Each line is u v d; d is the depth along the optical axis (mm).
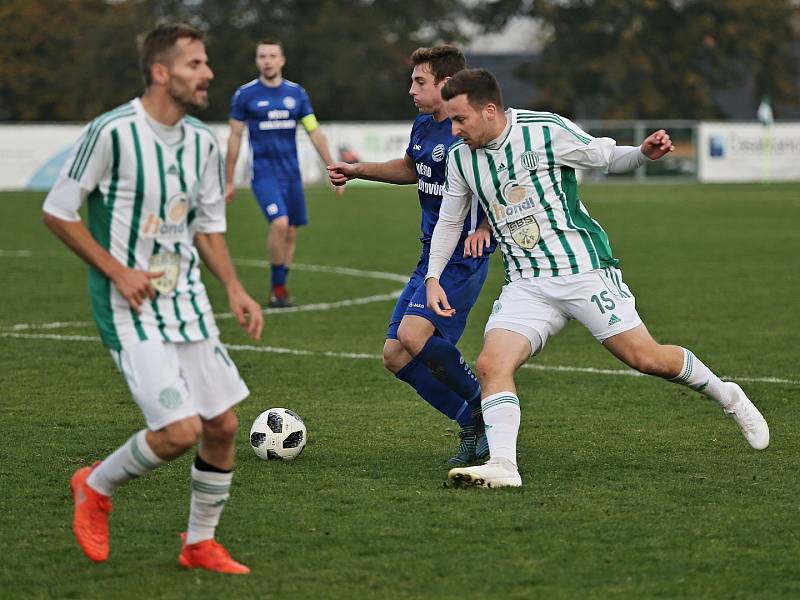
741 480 21125
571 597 15211
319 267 60719
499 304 21578
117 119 15750
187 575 16188
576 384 30656
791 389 29922
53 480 21344
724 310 44250
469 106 20547
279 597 15281
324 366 33281
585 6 197625
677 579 15883
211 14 185125
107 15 188250
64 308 45000
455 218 21734
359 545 17359
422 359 22484
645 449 23641
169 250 16156
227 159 47656
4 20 190625
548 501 19641
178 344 16219
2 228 83438
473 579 15898
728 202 109562
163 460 15969
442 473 21766
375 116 190375
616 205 106312
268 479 21234
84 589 15672
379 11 194000
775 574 16094
